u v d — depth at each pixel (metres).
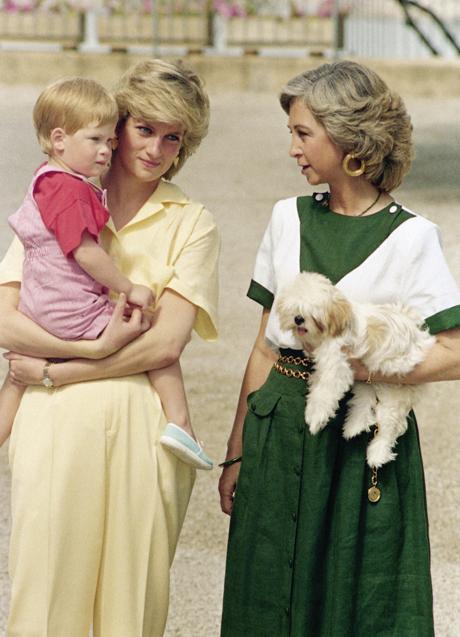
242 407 6.66
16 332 6.16
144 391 6.25
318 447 6.02
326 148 6.03
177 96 6.00
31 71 30.22
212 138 24.52
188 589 8.52
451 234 17.62
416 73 30.36
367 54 33.25
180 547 9.15
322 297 5.71
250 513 6.20
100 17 31.19
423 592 6.05
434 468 10.50
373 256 6.03
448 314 5.89
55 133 5.99
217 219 18.50
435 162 22.70
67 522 6.09
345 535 5.97
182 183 20.77
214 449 10.77
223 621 6.32
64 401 6.14
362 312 5.85
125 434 6.14
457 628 8.05
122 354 6.12
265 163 22.39
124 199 6.34
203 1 31.31
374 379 5.93
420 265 5.97
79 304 6.05
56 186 5.98
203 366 12.88
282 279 6.27
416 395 6.05
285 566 6.09
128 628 6.21
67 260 6.03
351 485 6.01
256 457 6.21
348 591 5.96
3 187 20.05
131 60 30.42
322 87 5.95
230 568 6.30
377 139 5.94
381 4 33.81
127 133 6.13
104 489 6.13
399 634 6.04
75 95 5.91
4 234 17.47
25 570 6.13
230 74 30.62
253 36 31.62
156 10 31.00
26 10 31.52
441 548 9.13
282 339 6.15
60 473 6.07
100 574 6.25
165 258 6.29
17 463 6.21
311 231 6.22
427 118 27.28
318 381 5.88
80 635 6.22
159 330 6.19
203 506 9.84
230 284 15.57
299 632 6.03
